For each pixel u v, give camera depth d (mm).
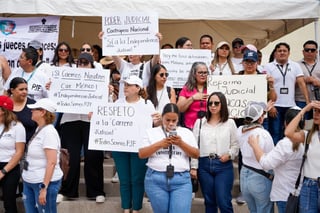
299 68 6828
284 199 4523
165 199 4707
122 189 5645
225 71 6621
